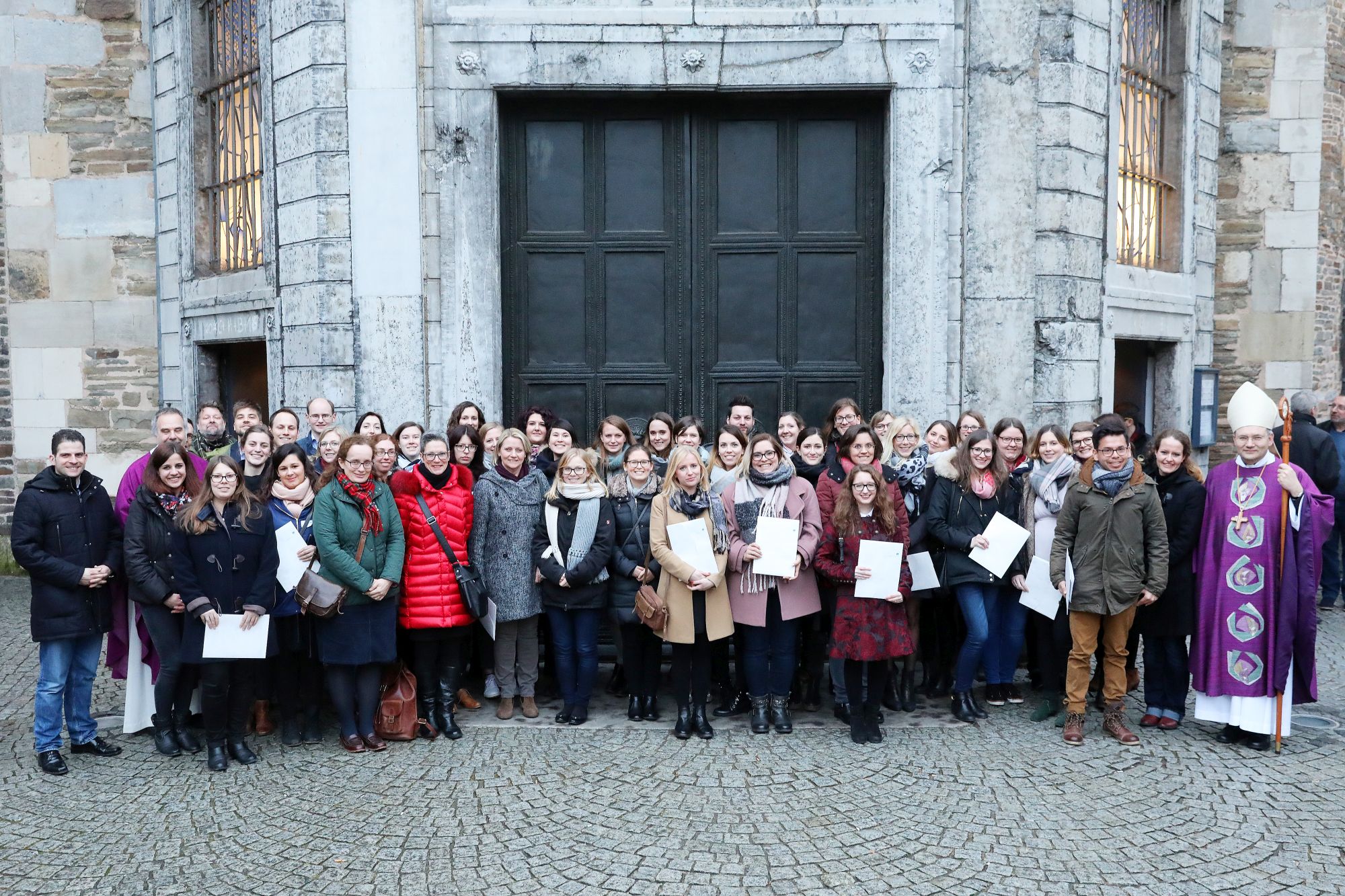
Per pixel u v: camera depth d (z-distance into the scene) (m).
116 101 9.03
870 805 4.23
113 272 9.14
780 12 6.79
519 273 7.20
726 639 5.57
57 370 9.23
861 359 7.27
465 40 6.79
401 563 4.91
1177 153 8.47
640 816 4.11
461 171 6.86
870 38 6.82
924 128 6.86
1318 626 7.51
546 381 7.25
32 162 9.11
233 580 4.61
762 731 5.18
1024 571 5.39
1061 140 6.91
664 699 5.86
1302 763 4.74
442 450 5.14
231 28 8.13
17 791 4.42
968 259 6.94
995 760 4.77
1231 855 3.78
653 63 6.81
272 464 5.08
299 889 3.54
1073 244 7.05
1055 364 6.99
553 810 4.18
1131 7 7.98
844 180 7.21
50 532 4.68
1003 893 3.50
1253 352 9.55
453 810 4.18
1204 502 5.13
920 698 5.82
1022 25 6.80
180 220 8.62
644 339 7.26
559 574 5.16
